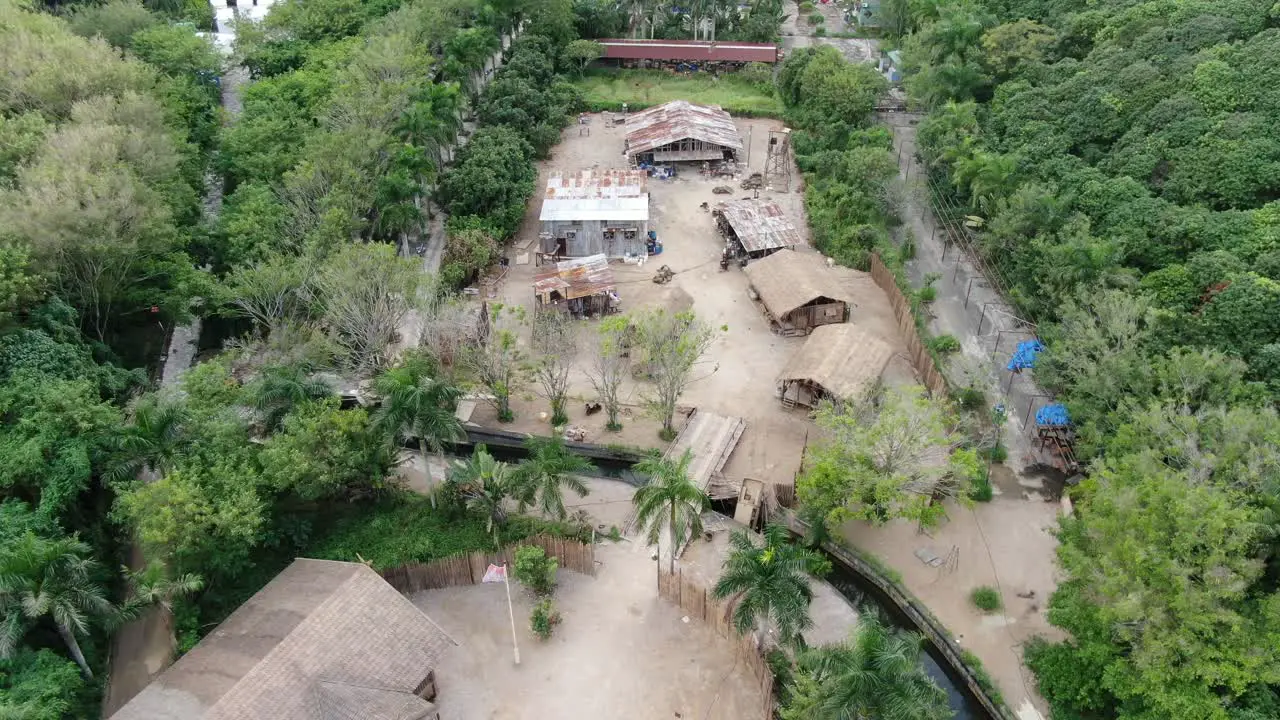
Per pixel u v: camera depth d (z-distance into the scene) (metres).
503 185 101.31
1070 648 55.03
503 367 76.44
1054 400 76.12
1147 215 82.81
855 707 43.59
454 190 101.06
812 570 59.34
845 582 66.00
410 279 76.12
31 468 56.97
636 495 59.88
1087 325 69.38
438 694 55.94
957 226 104.12
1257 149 83.00
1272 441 53.97
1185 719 46.44
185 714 47.69
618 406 79.56
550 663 57.91
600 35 154.50
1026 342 80.19
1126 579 48.41
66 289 75.06
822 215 105.94
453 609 61.94
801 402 79.06
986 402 77.88
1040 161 99.12
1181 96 91.88
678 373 72.12
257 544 62.75
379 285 74.75
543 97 123.88
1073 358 69.25
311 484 61.03
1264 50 92.06
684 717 54.44
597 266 93.56
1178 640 47.06
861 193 103.38
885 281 95.69
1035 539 65.94
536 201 112.69
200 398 64.12
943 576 63.25
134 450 58.56
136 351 84.44
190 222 92.00
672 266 100.56
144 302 81.12
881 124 127.69
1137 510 50.50
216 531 56.69
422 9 130.50
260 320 82.31
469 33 125.50
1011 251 92.94
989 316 90.12
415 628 54.25
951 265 99.19
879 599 64.19
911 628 61.53
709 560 64.06
